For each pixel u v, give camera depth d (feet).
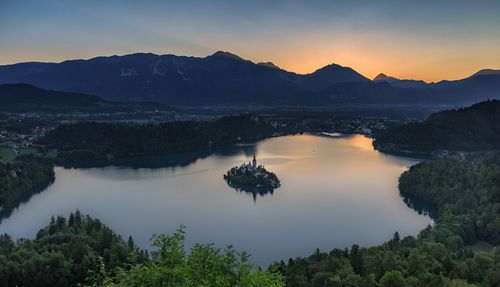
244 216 638.12
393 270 323.16
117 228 586.04
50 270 388.37
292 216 638.12
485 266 347.36
